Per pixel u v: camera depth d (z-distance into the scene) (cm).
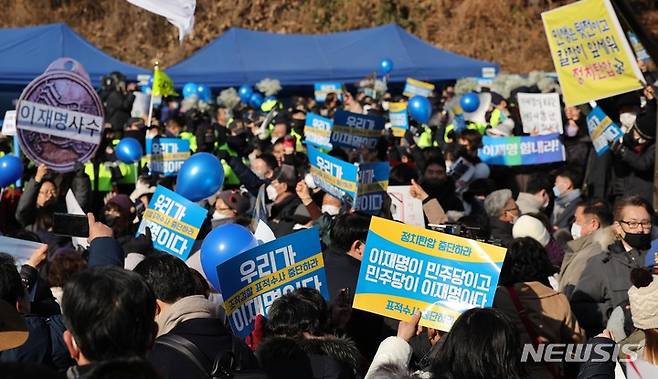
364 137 1109
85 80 795
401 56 2689
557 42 957
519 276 533
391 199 784
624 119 1109
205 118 1631
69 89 788
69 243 764
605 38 945
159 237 659
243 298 464
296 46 2711
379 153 1184
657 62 960
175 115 1625
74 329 301
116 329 299
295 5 3538
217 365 366
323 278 488
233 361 372
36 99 772
